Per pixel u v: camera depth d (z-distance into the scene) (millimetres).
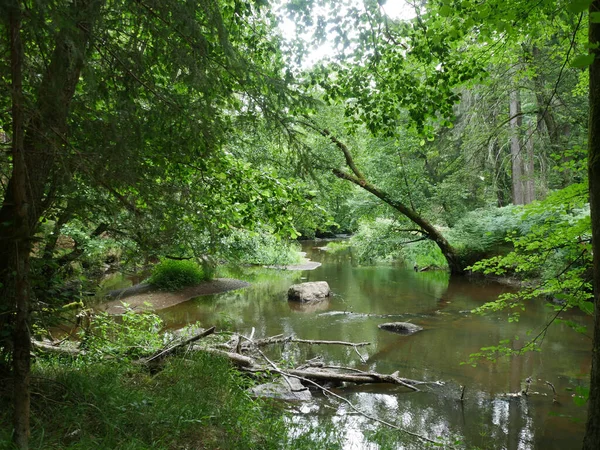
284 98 4199
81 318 6059
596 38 2729
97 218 3840
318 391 6680
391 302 13391
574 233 4793
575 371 7453
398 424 5652
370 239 18609
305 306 12906
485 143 15094
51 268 3867
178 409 4086
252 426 4520
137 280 15414
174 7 3318
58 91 2998
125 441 3301
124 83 3482
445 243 17703
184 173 5176
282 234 6668
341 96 6398
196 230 4332
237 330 10102
